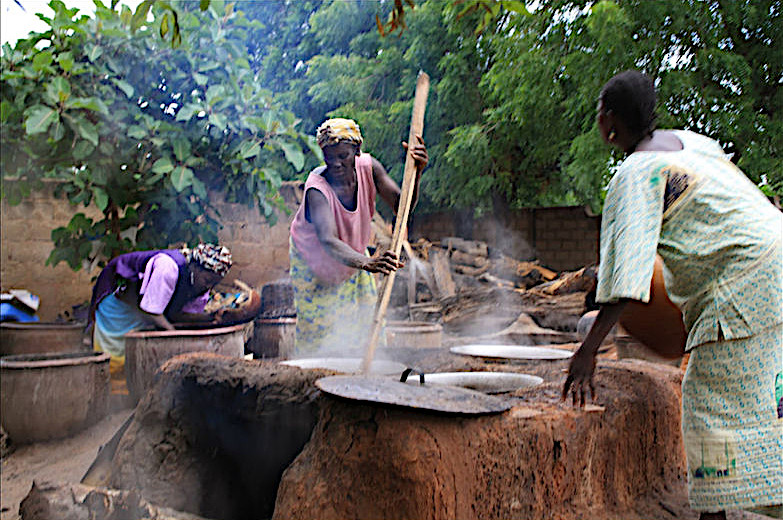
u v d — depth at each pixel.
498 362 2.63
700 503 1.69
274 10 10.49
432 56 8.11
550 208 10.77
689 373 1.75
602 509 1.94
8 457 3.48
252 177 5.87
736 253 1.63
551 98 5.01
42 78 4.95
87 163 5.22
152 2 1.37
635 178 1.70
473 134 7.12
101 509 1.99
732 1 3.49
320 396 1.82
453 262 9.18
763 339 1.63
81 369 3.88
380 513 1.50
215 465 2.36
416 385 1.81
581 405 1.79
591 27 3.83
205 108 5.42
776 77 3.58
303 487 1.62
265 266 7.81
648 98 1.80
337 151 2.62
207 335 4.05
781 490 1.60
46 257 7.09
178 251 4.60
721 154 1.79
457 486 1.53
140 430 2.44
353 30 9.75
